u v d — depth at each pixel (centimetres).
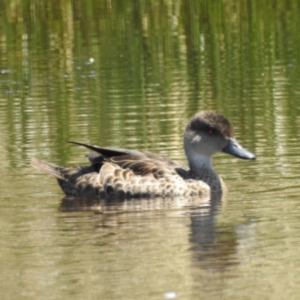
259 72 2347
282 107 1967
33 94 2181
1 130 1833
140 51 2628
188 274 1051
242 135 1747
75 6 3172
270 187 1420
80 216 1305
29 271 1077
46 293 1009
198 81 2264
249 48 2630
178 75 2345
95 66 2470
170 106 2008
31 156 1634
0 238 1203
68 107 2027
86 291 1010
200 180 1434
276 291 995
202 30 2847
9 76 2394
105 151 1477
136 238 1191
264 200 1351
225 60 2506
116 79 2319
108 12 3088
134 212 1325
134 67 2445
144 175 1436
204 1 3195
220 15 3017
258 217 1265
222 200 1371
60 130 1816
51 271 1075
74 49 2678
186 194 1413
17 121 1908
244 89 2170
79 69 2447
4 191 1443
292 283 1017
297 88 2148
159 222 1263
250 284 1017
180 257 1108
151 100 2075
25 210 1339
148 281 1036
